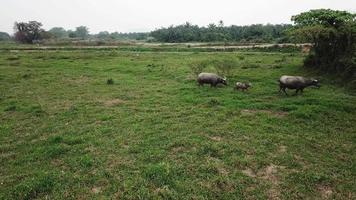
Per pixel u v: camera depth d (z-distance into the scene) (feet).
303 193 29.73
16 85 84.58
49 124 50.26
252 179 31.91
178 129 46.11
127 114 54.54
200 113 53.98
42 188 30.09
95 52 204.85
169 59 148.15
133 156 37.06
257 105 58.23
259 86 77.51
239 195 29.22
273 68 106.01
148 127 47.11
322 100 60.29
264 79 86.33
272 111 55.88
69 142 41.81
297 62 117.39
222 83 75.82
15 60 147.33
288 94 67.82
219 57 151.53
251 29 369.09
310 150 39.14
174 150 38.83
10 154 38.91
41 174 32.81
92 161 35.42
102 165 34.91
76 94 72.43
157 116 52.90
